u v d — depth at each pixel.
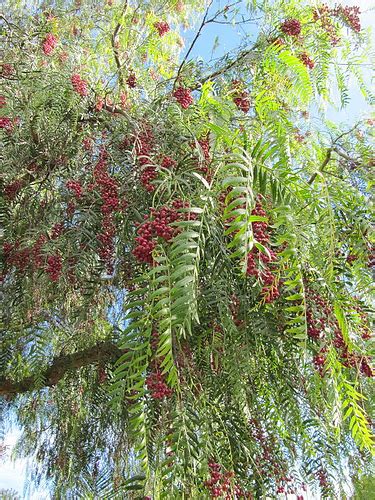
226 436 1.70
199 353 1.77
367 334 1.69
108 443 2.44
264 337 1.80
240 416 1.76
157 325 1.45
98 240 2.09
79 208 2.16
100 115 2.54
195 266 1.29
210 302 1.66
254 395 1.81
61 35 3.26
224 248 1.64
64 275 2.08
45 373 2.49
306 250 1.58
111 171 2.26
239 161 1.62
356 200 1.86
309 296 1.66
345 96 2.86
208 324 1.78
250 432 1.79
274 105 1.94
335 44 2.85
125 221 2.00
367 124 2.49
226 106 2.08
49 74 2.59
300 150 2.33
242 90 2.57
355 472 1.99
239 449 1.69
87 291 2.34
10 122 2.51
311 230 1.72
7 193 2.50
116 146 2.32
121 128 2.35
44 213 2.38
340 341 1.64
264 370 1.88
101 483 2.39
